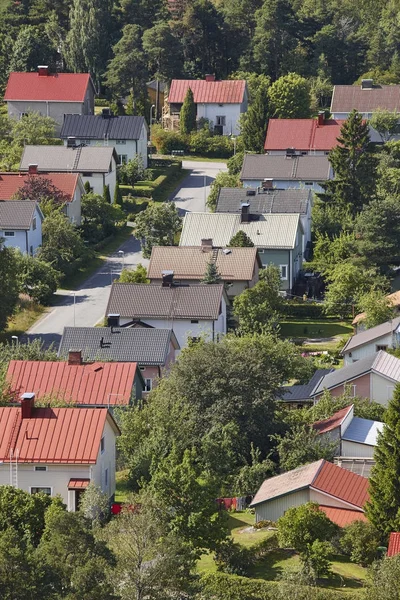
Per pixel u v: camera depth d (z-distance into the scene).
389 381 193.00
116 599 106.69
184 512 140.38
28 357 198.50
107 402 182.12
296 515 143.50
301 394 198.38
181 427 168.50
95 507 146.12
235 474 167.12
